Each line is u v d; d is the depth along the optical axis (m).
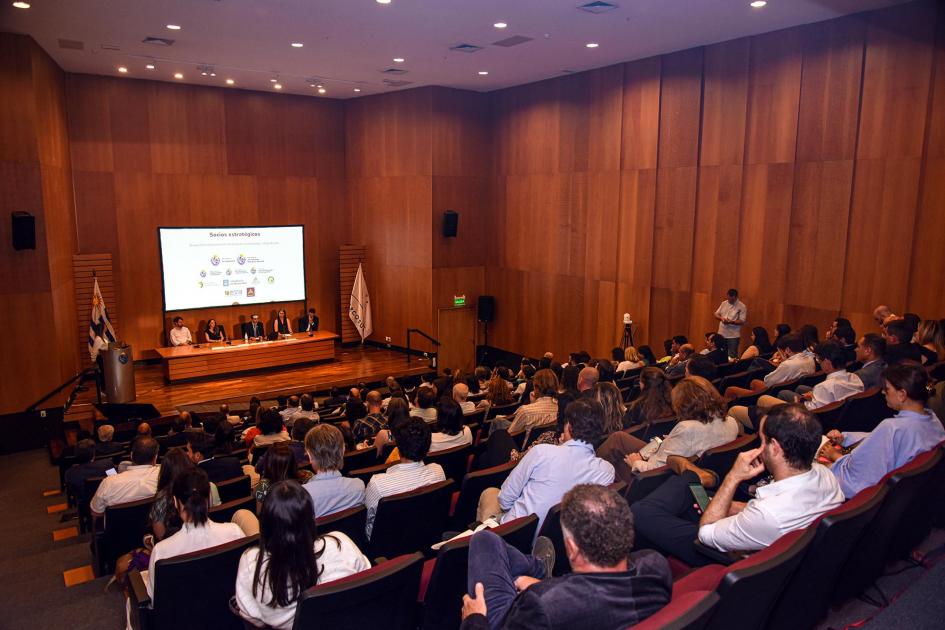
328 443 3.56
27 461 9.70
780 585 1.96
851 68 8.70
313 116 15.19
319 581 2.46
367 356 14.86
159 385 12.33
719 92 10.27
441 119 14.14
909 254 8.29
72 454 8.12
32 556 5.36
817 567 2.21
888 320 5.80
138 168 13.34
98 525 4.70
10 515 7.38
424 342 14.77
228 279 14.34
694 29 9.38
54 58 11.34
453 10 8.43
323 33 9.62
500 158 14.57
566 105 12.88
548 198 13.49
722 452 3.18
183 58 11.34
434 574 2.54
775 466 2.42
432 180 14.20
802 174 9.33
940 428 3.18
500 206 14.70
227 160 14.27
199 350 12.79
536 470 2.95
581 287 12.96
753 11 8.47
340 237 15.86
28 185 10.00
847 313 8.97
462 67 12.08
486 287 15.22
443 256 14.56
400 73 12.64
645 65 11.28
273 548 2.36
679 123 10.86
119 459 6.75
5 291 9.96
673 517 2.63
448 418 4.89
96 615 3.89
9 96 9.75
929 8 7.91
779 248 9.68
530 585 1.75
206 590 2.93
